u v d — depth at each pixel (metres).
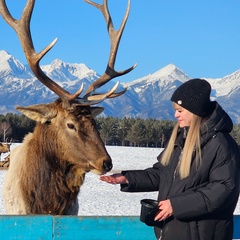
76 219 5.65
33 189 6.80
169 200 4.12
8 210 7.14
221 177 4.07
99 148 6.79
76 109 6.90
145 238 5.78
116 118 105.00
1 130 73.12
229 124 4.25
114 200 17.64
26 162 6.91
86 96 7.42
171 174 4.35
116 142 102.25
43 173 6.84
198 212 4.07
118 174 4.81
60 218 5.62
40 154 6.89
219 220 4.16
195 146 4.18
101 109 7.36
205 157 4.14
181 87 4.34
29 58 7.06
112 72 7.75
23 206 6.86
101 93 7.57
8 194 7.11
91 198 17.88
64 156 6.86
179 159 4.32
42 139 6.92
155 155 52.81
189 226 4.20
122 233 5.75
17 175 6.98
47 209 6.84
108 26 8.05
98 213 14.61
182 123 4.32
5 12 7.46
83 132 6.84
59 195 6.88
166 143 4.61
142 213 4.38
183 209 4.08
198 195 4.05
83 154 6.79
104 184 22.80
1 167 28.12
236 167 4.12
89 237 5.68
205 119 4.27
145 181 4.76
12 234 5.54
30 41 7.23
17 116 75.06
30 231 5.58
